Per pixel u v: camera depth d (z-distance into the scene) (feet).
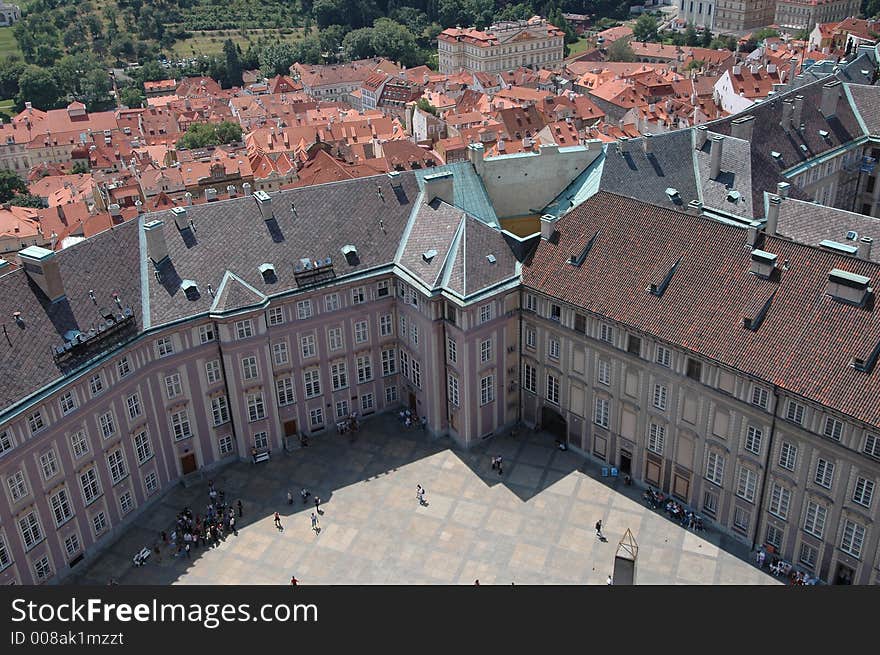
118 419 321.93
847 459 265.13
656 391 320.50
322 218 367.25
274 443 371.56
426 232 369.71
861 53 644.69
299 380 370.73
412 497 347.36
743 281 297.12
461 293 340.18
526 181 407.03
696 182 432.66
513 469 359.87
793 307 282.56
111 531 329.11
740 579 299.38
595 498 340.80
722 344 290.76
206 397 350.23
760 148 466.29
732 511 311.88
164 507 345.92
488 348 359.66
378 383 393.91
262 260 351.67
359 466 366.22
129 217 619.67
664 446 326.44
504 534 326.24
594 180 409.49
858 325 267.59
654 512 331.77
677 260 315.17
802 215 390.21
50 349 295.89
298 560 318.65
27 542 294.87
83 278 315.78
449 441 379.35
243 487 355.36
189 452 356.18
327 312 364.38
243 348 344.90
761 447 290.15
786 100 485.97
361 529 332.60
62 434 298.97
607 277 330.34
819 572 289.53
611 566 308.81
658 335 305.32
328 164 631.97
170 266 337.72
